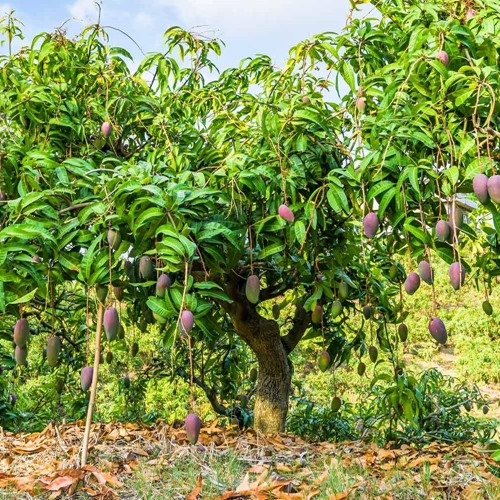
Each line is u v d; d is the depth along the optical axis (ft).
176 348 14.42
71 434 9.30
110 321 5.95
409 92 7.23
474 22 7.54
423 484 6.75
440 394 13.79
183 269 6.05
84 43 10.64
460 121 6.56
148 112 10.43
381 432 12.41
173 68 10.73
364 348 11.84
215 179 7.61
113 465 7.47
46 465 7.49
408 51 7.24
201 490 6.68
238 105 9.71
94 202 6.53
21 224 5.89
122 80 10.54
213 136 9.82
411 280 6.19
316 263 8.61
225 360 14.93
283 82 9.34
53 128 9.52
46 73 10.28
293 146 7.48
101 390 19.72
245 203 7.94
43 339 17.08
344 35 8.09
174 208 6.13
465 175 6.05
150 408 17.99
